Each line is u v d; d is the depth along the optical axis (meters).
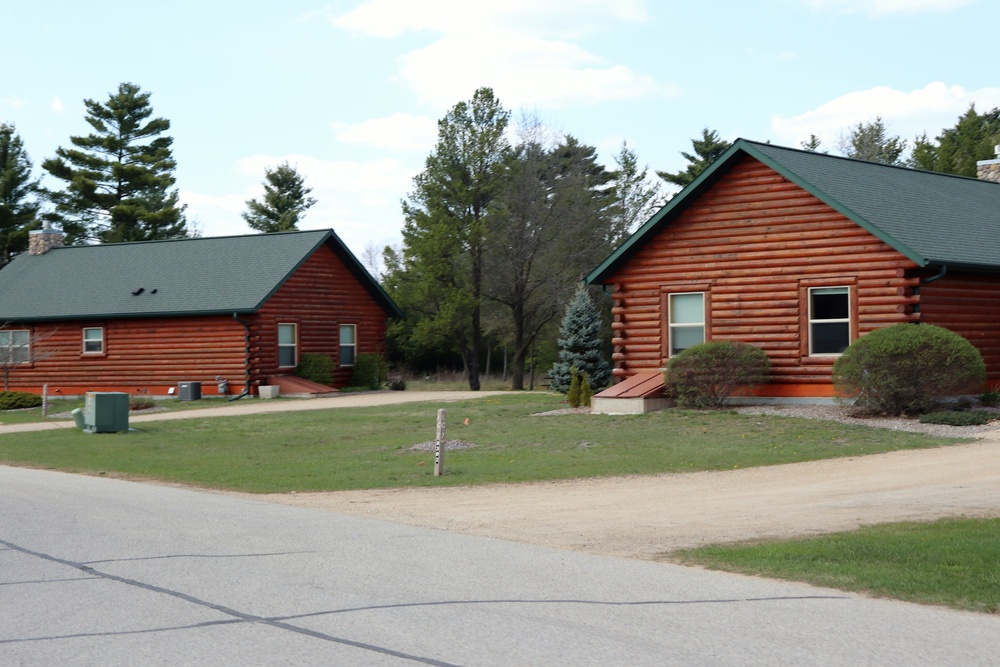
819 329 25.06
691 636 7.39
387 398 35.75
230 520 12.96
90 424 26.56
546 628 7.61
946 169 53.22
